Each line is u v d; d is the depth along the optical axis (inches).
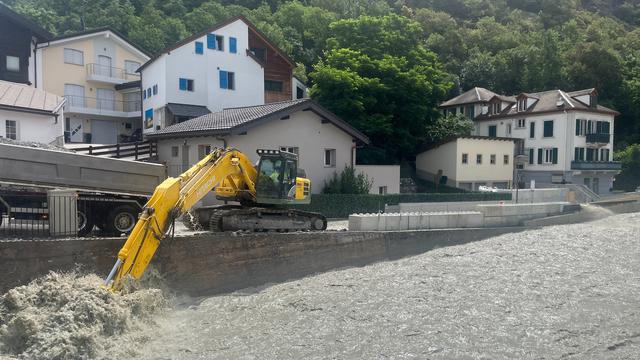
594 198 1523.1
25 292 386.9
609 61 2578.7
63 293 385.4
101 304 384.8
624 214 1071.0
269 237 582.2
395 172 1321.4
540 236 794.8
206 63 1534.2
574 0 4458.7
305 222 657.6
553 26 3801.7
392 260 673.0
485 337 390.0
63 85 1640.0
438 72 1774.1
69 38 1631.4
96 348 352.8
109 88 1763.0
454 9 4015.8
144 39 2159.2
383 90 1483.8
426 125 1722.4
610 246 722.2
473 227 796.0
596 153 1934.1
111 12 2330.2
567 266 612.1
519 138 1916.8
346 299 487.8
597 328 410.9
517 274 573.9
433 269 600.7
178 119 1449.3
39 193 533.3
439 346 371.9
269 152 636.1
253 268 566.6
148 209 450.0
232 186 617.9
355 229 685.3
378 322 423.2
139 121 1779.0
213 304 490.0
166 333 406.3
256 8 2893.7
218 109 1560.0
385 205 983.0
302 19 2610.7
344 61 1524.4
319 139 1089.4
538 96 2017.7
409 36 1782.7
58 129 1082.7
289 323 425.4
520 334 396.5
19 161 520.7
